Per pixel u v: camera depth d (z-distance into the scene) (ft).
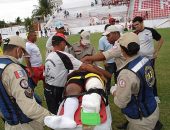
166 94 29.60
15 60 12.35
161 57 53.11
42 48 91.97
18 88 11.59
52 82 18.34
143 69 12.61
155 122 13.16
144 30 25.89
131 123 13.24
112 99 28.63
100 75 14.08
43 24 224.94
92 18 195.62
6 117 12.22
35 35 26.91
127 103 12.61
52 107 18.80
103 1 212.43
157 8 180.65
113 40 20.63
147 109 12.85
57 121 11.93
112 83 34.42
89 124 11.79
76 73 13.94
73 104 12.51
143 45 25.75
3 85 11.87
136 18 25.94
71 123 11.94
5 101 12.00
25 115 12.19
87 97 12.14
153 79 13.14
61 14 220.64
